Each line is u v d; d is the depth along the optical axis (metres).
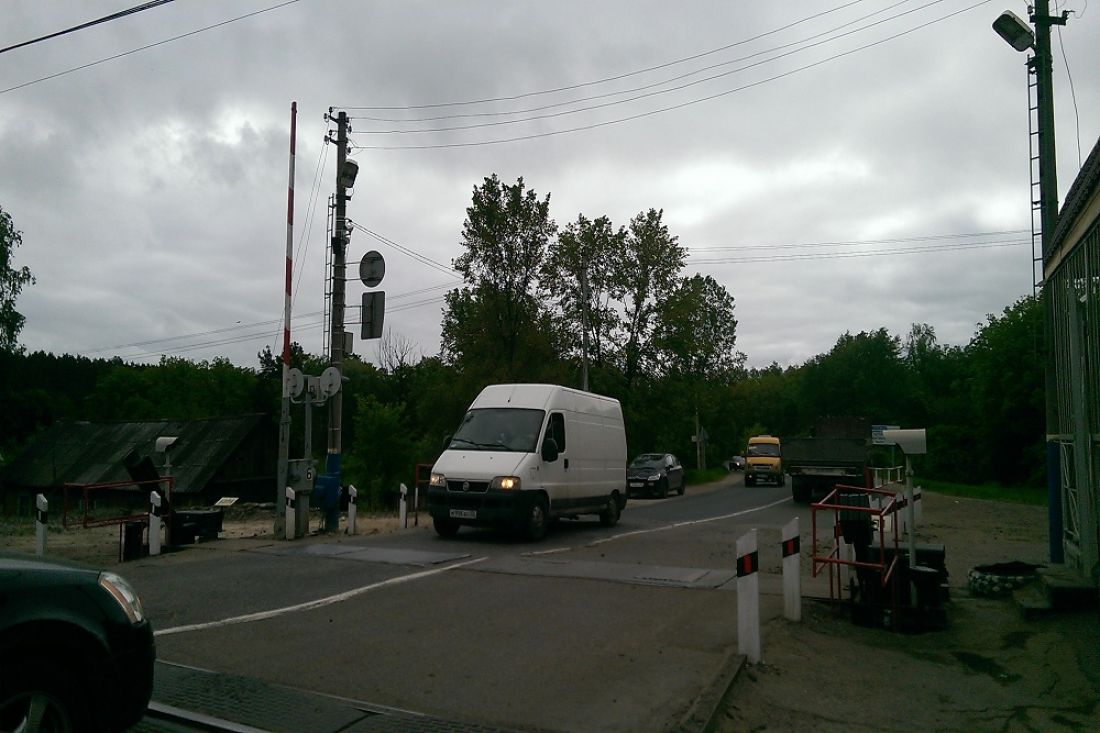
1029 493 35.88
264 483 38.09
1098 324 8.19
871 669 6.59
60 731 3.86
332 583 9.45
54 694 3.82
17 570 3.94
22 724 3.71
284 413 14.51
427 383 51.19
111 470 37.38
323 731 4.79
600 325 40.28
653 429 41.56
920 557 8.98
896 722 5.40
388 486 35.78
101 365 76.69
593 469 16.36
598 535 15.27
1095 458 8.62
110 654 4.03
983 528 18.05
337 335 16.12
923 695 5.98
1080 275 9.00
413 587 9.21
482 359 35.03
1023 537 16.19
